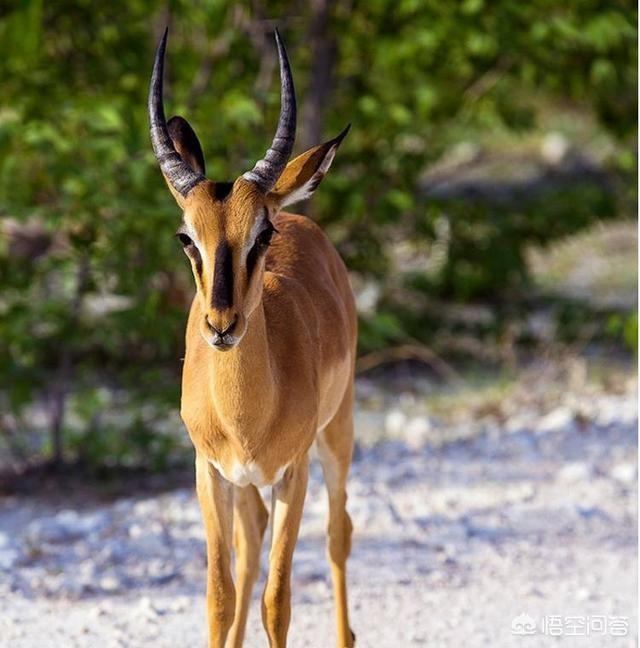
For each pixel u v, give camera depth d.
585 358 18.88
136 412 14.45
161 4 17.09
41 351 15.02
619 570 11.03
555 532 12.00
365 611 10.08
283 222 9.71
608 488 13.35
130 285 13.83
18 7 15.40
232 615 8.21
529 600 10.34
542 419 15.99
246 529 9.05
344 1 18.25
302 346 8.41
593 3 17.94
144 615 9.84
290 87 7.82
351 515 12.27
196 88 16.86
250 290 7.42
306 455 8.43
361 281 20.03
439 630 9.70
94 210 13.61
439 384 17.77
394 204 18.12
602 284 22.86
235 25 17.28
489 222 19.22
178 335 14.91
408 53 17.73
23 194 14.05
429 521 12.23
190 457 14.66
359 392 17.50
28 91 15.48
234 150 15.51
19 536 11.98
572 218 19.44
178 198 7.79
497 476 13.78
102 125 13.72
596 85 19.31
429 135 19.12
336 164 18.30
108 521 12.37
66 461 14.55
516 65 18.88
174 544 11.65
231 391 7.85
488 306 21.11
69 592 10.41
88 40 17.00
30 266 14.30
